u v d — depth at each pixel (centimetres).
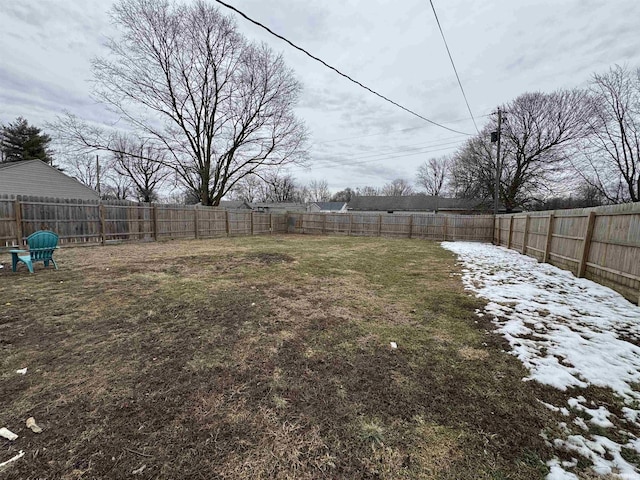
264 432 147
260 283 455
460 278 521
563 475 125
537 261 707
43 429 145
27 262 488
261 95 1694
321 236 1589
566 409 170
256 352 232
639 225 369
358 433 148
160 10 1373
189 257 697
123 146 2355
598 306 361
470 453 137
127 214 971
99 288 408
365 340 259
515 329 288
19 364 208
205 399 172
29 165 1568
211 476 121
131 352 229
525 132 1952
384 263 682
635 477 124
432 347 248
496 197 1639
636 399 181
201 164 1723
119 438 140
